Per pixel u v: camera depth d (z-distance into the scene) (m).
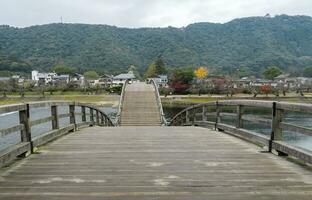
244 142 8.45
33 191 4.41
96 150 7.32
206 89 90.25
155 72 122.69
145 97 33.28
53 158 6.46
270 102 7.02
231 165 5.86
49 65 145.12
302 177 5.04
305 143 19.61
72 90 96.25
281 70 135.88
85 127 13.33
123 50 161.62
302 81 116.06
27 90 93.38
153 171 5.45
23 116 6.77
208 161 6.20
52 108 9.30
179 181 4.86
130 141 8.66
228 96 78.69
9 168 5.63
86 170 5.51
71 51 156.12
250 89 89.38
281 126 6.72
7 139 21.78
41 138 7.77
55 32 164.88
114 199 4.09
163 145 8.01
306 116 31.55
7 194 4.29
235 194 4.28
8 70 133.88
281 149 6.50
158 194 4.28
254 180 4.91
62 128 9.93
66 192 4.37
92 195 4.24
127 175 5.20
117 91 91.75
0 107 5.43
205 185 4.67
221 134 10.16
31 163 6.02
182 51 158.38
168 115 50.19
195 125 15.28
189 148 7.58
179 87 90.44
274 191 4.39
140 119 25.86
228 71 143.88
